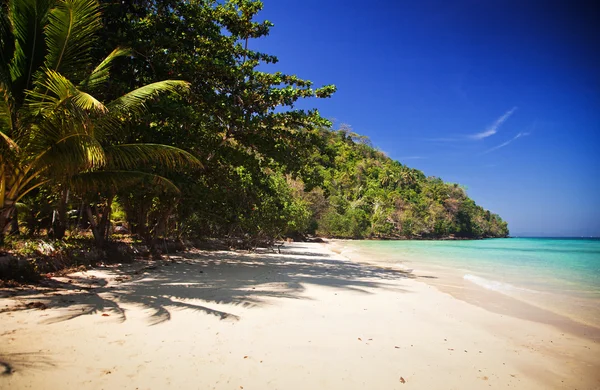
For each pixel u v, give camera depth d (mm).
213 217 20797
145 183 10734
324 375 3561
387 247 41562
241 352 4051
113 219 23984
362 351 4340
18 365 3266
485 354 4527
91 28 8227
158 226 15453
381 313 6504
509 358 4430
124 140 10594
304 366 3758
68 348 3801
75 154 7133
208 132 14523
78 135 6883
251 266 14469
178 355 3828
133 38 11703
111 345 3994
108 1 11312
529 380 3770
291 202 29391
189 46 12930
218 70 12586
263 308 6375
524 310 7566
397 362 4047
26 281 7438
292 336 4777
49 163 7359
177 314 5559
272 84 13898
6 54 8508
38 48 8312
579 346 5059
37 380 3012
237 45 15008
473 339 5168
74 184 8773
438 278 12883
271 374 3502
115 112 7773
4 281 7035
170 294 7203
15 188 7848
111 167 9344
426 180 121688
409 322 5945
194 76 12539
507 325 6129
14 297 6051
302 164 15500
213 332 4734
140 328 4707
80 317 5031
